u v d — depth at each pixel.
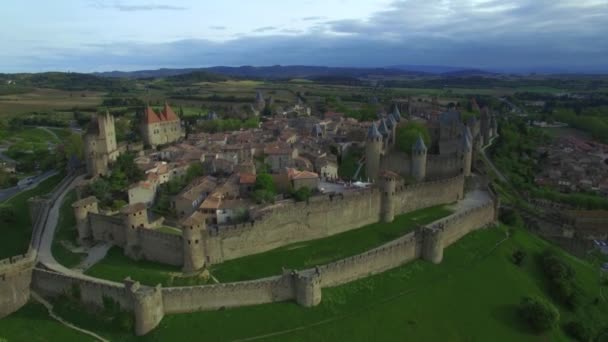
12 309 97.75
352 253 112.94
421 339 92.06
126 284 87.88
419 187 137.25
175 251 101.81
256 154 166.50
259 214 111.62
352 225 124.50
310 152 170.62
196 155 159.62
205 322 89.12
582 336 102.94
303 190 126.31
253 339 87.00
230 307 92.81
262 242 110.19
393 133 177.25
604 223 166.88
